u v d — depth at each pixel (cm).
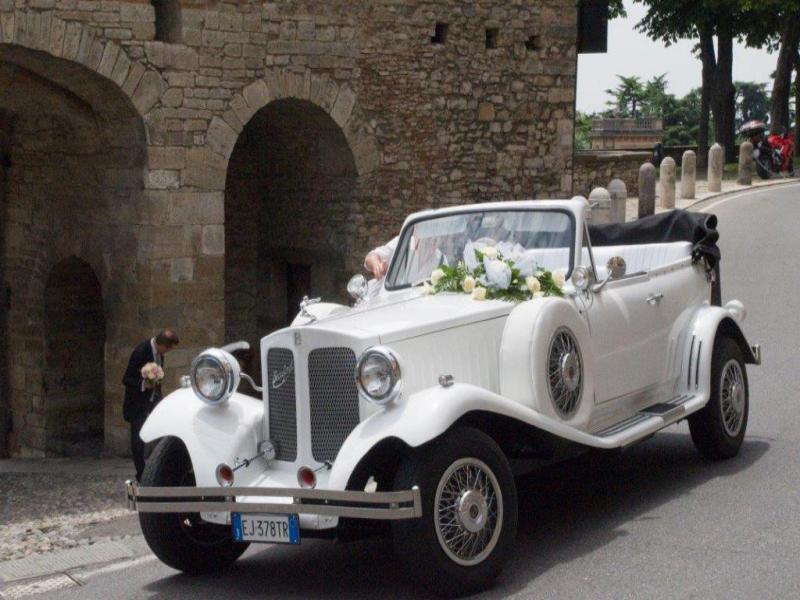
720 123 3522
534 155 1573
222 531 646
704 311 806
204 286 1272
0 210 1493
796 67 3731
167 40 1256
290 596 591
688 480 761
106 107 1241
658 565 593
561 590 563
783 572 574
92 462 1291
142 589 625
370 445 541
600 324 697
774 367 1116
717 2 3194
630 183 2362
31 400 1505
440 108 1482
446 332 607
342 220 1454
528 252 698
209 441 605
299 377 590
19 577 671
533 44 1563
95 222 1321
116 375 1302
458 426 567
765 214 2183
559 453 638
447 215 762
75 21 1161
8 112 1427
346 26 1386
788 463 789
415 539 538
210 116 1268
